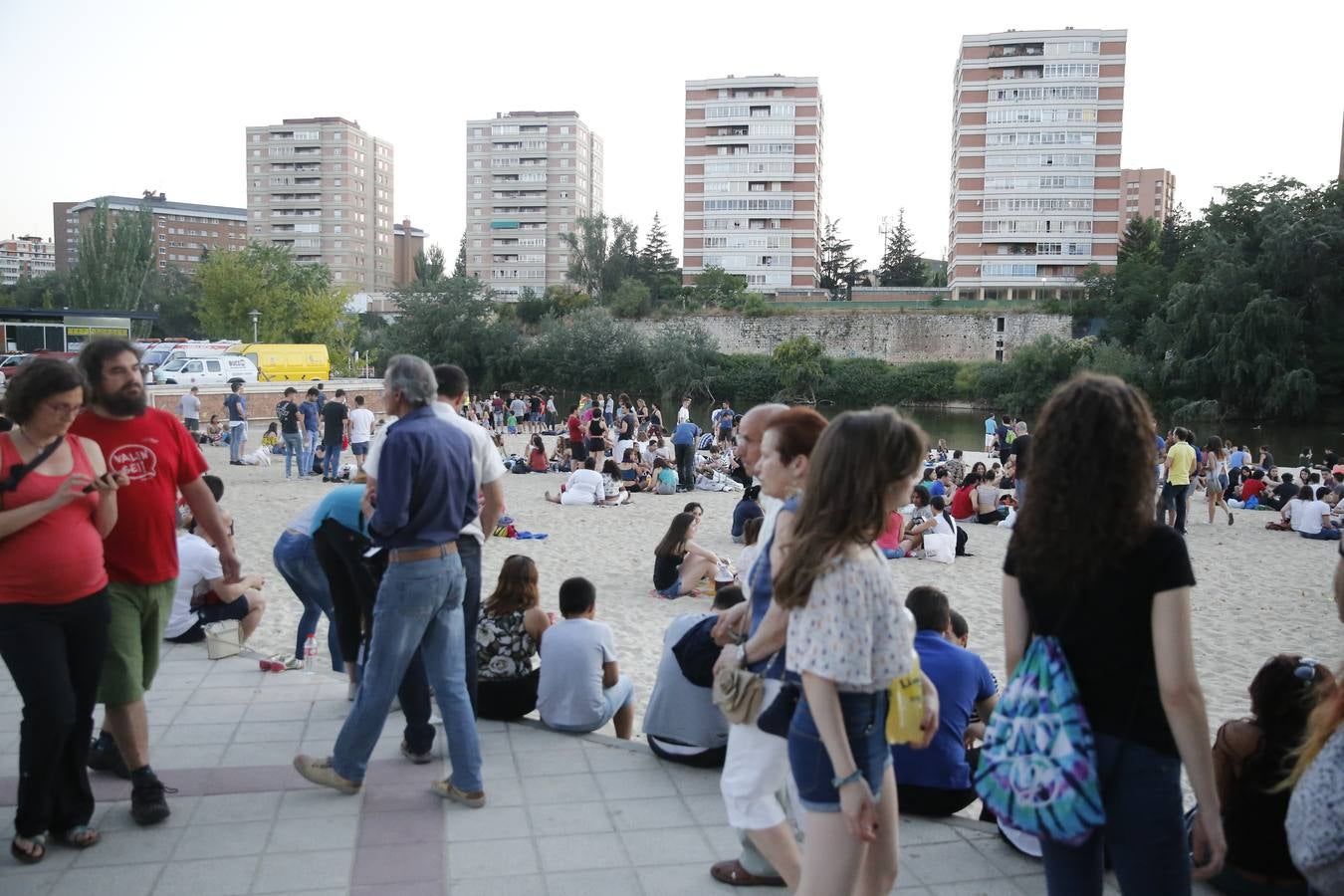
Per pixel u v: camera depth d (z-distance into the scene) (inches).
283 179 5689.0
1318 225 2003.0
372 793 181.3
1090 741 92.1
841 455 102.0
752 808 125.6
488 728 221.9
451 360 2972.4
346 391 1649.9
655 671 338.6
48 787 149.7
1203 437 1866.4
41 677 143.7
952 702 179.5
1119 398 92.4
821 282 4557.1
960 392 2514.8
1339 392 2064.5
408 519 164.6
